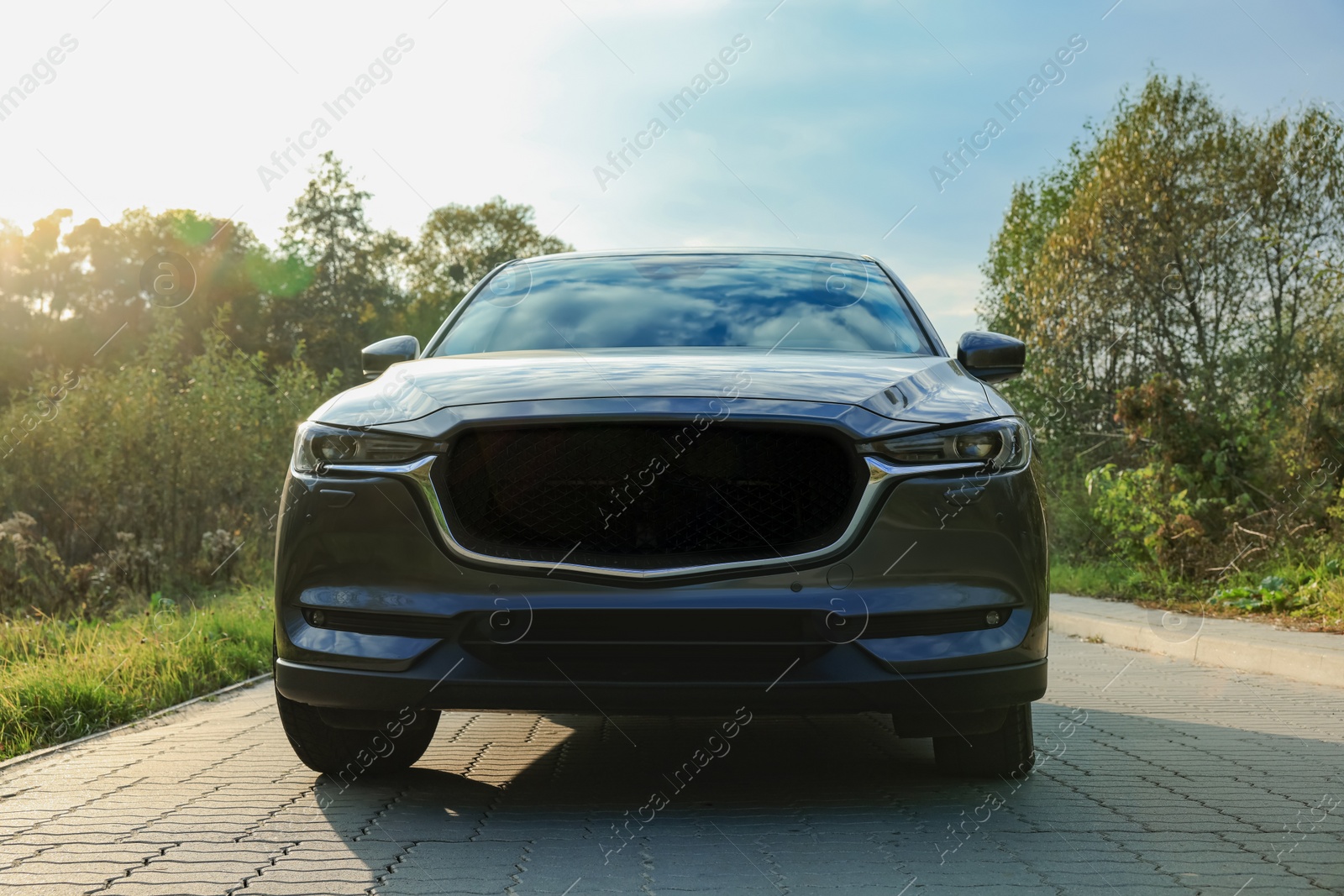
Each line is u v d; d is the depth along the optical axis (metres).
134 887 2.79
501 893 2.77
